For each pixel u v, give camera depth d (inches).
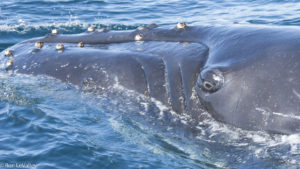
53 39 982.4
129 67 802.2
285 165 604.7
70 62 876.0
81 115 828.0
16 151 740.7
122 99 789.9
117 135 761.6
